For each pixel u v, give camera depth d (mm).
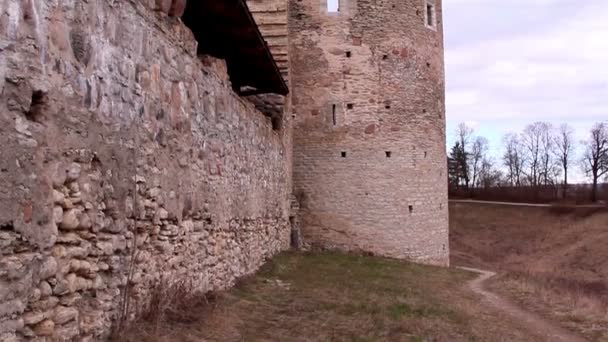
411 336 7812
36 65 3918
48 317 4113
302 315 8383
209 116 8258
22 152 3766
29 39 3854
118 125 5289
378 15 20406
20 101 3752
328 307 9133
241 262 10422
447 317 9492
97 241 4891
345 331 7695
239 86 15477
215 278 8602
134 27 5703
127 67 5520
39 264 3973
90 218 4742
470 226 48344
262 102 16312
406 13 20797
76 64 4508
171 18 6926
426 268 18531
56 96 4188
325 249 19703
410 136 20547
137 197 5723
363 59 20203
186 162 7223
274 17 18672
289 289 10539
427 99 21188
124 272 5406
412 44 20844
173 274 6754
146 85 5988
